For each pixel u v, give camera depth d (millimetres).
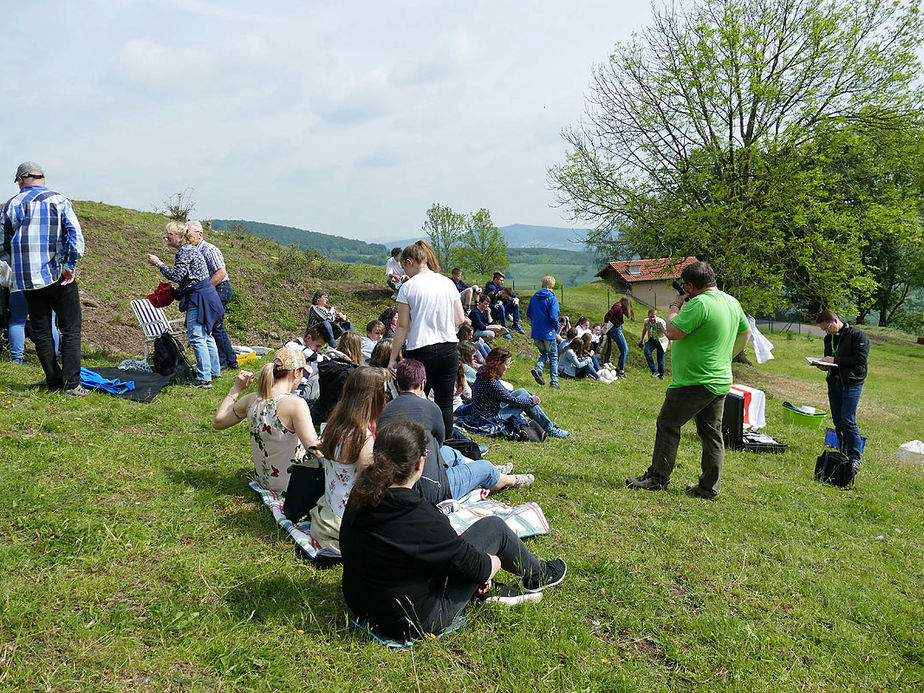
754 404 9156
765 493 6648
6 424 5625
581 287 48406
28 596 3195
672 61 21609
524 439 7715
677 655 3422
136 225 16922
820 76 20484
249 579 3668
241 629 3201
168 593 3443
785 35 20484
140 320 8859
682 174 22094
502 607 3600
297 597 3551
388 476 3104
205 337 8375
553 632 3480
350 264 27016
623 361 16203
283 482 4754
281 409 4609
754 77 20266
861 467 8656
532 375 13609
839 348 8344
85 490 4543
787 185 20188
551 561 4160
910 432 14195
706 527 5332
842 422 8438
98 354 9648
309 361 7293
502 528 3773
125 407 6758
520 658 3207
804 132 20500
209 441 6059
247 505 4699
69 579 3422
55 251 6539
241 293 15289
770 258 22047
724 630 3693
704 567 4512
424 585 3199
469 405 8211
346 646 3174
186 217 20531
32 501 4223
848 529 5781
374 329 9312
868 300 21719
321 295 11781
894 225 20047
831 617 4008
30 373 7504
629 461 7352
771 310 21484
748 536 5254
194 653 2979
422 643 3195
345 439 3938
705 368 5914
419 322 5652
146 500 4555
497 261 56875
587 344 14812
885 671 3484
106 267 13922
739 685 3217
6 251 6477
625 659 3379
